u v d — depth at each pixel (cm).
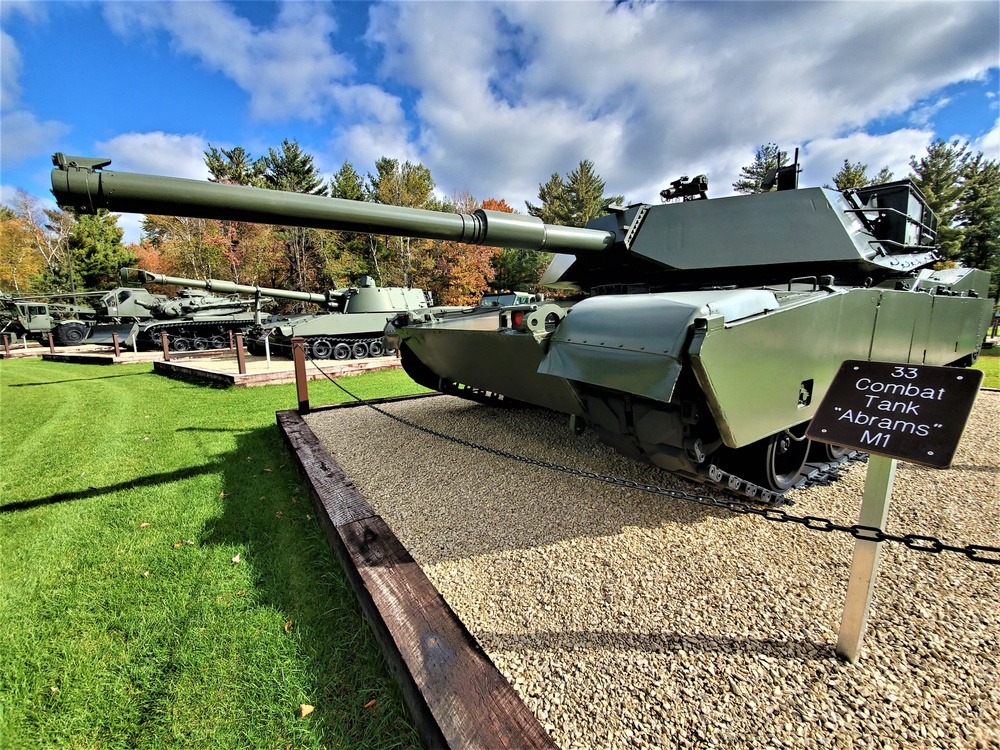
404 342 597
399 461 504
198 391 1034
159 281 1377
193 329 2023
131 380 1234
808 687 206
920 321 419
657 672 219
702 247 437
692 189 489
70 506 427
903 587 271
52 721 210
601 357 268
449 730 172
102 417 804
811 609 255
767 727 189
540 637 244
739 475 358
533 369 378
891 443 185
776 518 221
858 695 202
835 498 394
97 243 4316
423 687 190
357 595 275
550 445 534
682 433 274
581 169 4388
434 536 349
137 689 226
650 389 237
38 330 2516
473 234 383
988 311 621
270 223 314
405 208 351
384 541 302
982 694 199
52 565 331
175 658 242
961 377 180
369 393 969
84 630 266
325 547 341
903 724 188
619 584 284
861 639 217
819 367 304
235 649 246
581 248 446
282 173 4262
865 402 200
